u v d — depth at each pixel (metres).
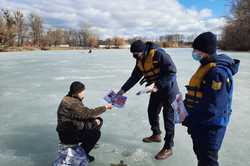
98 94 6.65
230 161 3.00
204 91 1.99
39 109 5.23
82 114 2.76
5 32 47.16
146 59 3.02
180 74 10.16
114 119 4.54
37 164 2.97
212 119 1.96
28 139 3.68
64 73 11.19
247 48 34.00
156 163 2.96
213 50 1.98
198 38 2.00
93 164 2.92
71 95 2.87
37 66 14.62
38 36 62.34
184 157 3.11
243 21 34.84
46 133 3.91
